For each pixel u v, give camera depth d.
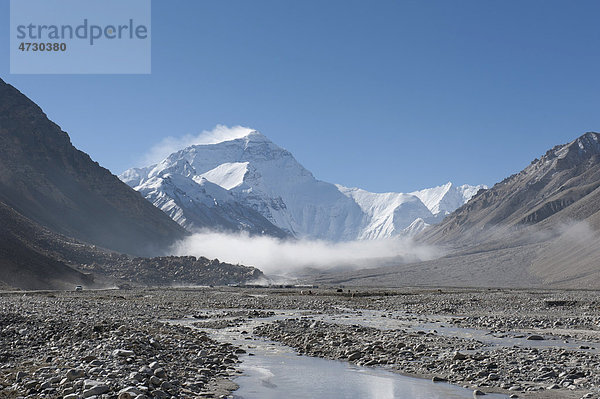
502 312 69.19
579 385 24.53
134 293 127.06
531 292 144.50
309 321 52.50
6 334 31.44
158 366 25.55
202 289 169.75
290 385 25.19
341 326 48.41
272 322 52.19
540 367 28.45
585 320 55.41
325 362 31.52
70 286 159.50
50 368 23.55
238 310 73.25
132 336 32.31
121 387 20.56
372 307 81.38
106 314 52.09
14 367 24.00
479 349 35.31
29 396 19.28
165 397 20.47
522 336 43.31
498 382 25.45
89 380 21.23
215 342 38.03
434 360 31.14
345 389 24.44
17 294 106.44
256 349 36.53
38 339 31.05
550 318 57.97
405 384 25.50
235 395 22.98
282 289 183.88
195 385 23.67
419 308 77.06
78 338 31.67
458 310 72.75
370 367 29.80
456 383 25.70
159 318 57.69
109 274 195.62
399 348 35.09
